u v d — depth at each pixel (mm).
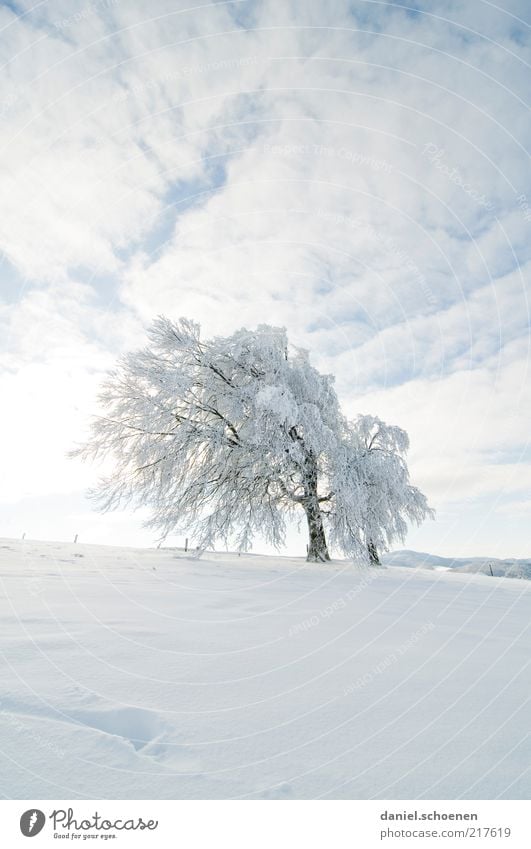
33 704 1759
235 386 14047
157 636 2865
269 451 12586
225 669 2334
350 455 12742
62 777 1335
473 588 8344
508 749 1597
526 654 3021
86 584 5066
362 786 1344
